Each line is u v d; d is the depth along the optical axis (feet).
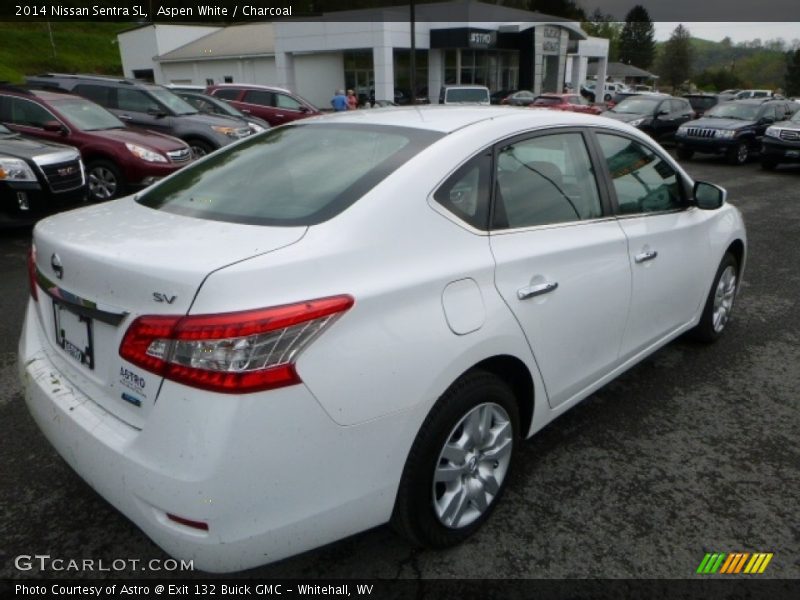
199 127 38.63
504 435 8.07
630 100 66.03
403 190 7.03
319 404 5.91
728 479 9.45
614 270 9.45
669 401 11.83
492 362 7.83
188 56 120.47
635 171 10.62
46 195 23.04
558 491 9.11
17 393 11.69
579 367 9.22
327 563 7.72
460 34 102.89
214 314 5.57
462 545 8.00
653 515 8.63
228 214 7.20
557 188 8.95
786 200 34.71
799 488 9.27
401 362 6.43
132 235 6.82
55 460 9.66
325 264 6.14
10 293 17.38
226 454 5.56
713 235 12.65
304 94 107.86
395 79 106.22
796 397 12.04
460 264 7.16
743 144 51.93
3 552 7.80
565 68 130.21
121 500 6.19
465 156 7.73
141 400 6.00
